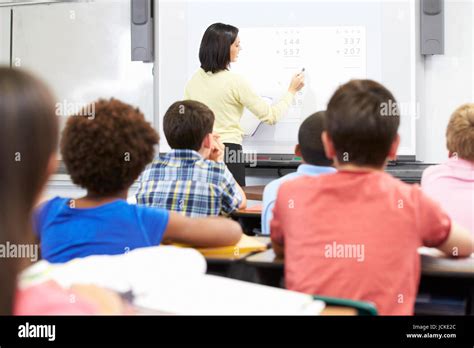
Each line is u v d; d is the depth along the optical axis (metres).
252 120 3.66
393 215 1.14
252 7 3.77
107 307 0.68
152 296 0.75
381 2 3.64
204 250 1.32
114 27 4.03
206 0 3.81
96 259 0.82
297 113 3.72
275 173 3.83
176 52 3.87
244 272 1.26
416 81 3.65
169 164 1.95
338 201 1.16
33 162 0.60
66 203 1.27
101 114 1.26
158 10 3.87
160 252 0.85
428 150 3.69
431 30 3.59
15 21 4.21
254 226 2.44
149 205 1.91
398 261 1.12
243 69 3.79
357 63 3.69
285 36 3.74
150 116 4.00
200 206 1.90
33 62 4.19
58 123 0.64
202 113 2.02
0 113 0.59
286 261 1.20
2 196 0.58
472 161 1.78
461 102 3.64
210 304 0.73
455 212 1.73
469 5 3.58
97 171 1.24
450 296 1.25
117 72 4.04
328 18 3.70
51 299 0.62
